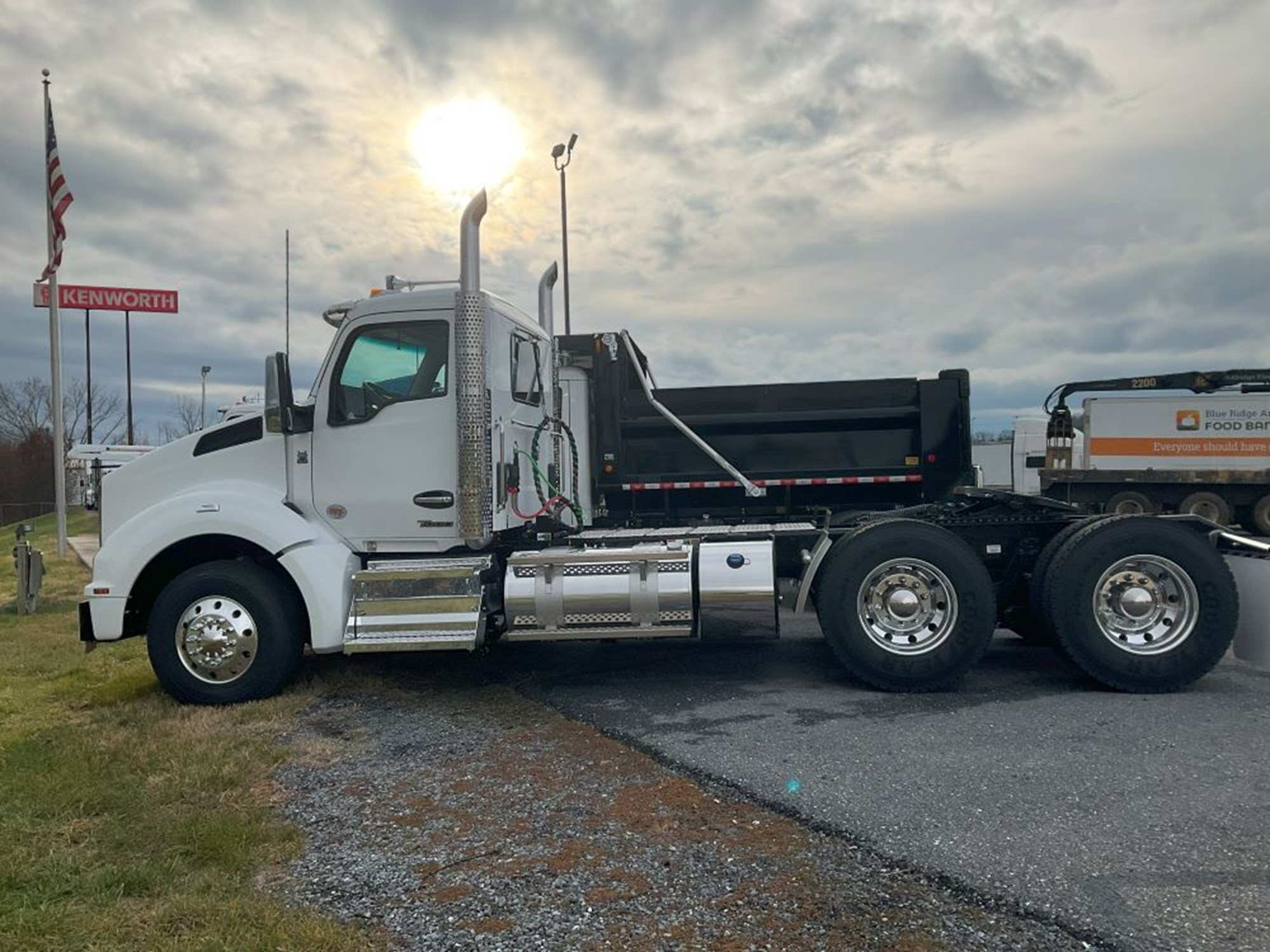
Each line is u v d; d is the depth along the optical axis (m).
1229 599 5.68
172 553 6.39
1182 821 3.67
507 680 6.58
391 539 6.24
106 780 4.48
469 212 6.03
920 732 4.98
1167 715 5.24
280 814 4.07
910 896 3.13
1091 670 5.78
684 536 6.55
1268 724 5.03
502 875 3.39
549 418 7.57
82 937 2.96
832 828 3.69
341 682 6.49
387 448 6.21
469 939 2.94
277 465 6.32
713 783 4.29
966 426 10.84
